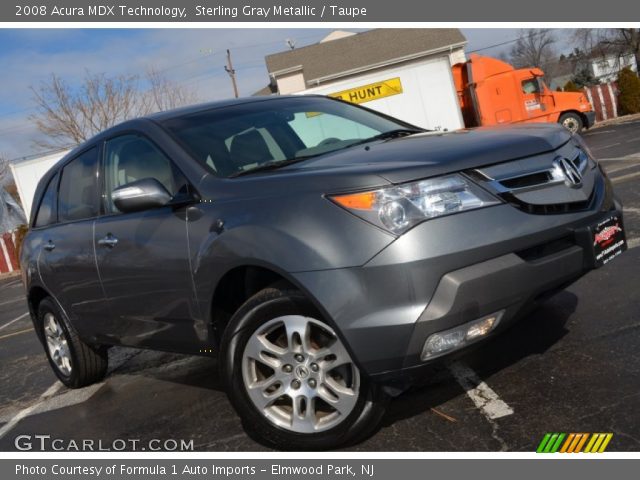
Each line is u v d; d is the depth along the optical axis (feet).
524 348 12.10
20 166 66.54
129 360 17.69
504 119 67.62
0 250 69.41
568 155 9.92
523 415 9.71
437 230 8.46
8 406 16.03
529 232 8.81
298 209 9.11
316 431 9.57
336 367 9.34
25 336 25.67
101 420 13.26
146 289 11.64
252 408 9.94
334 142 12.03
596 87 89.04
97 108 107.04
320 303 8.77
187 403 13.12
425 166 8.79
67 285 14.06
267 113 12.80
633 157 37.73
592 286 14.88
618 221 9.95
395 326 8.41
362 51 115.44
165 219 11.11
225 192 10.25
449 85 66.39
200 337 11.02
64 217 14.52
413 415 10.43
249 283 10.34
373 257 8.48
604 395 9.77
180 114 12.73
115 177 12.85
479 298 8.45
